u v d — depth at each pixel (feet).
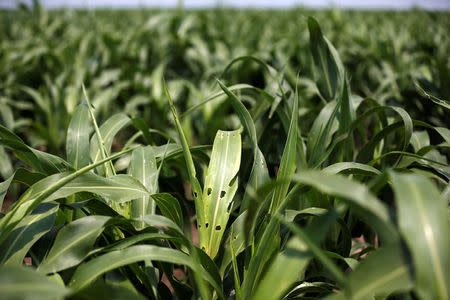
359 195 1.67
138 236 2.77
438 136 6.23
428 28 18.38
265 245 2.74
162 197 3.18
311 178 1.76
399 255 1.80
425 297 1.47
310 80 8.50
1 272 1.79
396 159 4.52
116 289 2.24
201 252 2.90
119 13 28.45
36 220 2.81
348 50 13.60
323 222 2.02
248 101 7.82
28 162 3.93
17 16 22.52
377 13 30.30
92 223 2.79
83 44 13.00
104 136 4.56
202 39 15.19
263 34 18.95
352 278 1.84
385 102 9.05
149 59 13.58
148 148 3.92
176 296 3.59
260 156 3.54
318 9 26.68
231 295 3.31
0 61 11.85
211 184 3.41
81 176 3.05
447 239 1.54
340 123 4.41
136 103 8.42
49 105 8.34
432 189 1.65
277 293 2.15
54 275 2.54
